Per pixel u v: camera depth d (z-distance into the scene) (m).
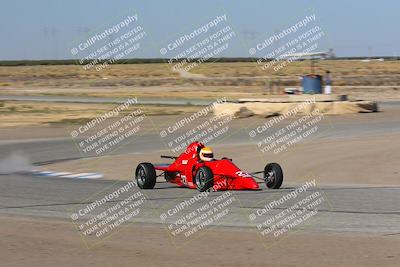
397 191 28.25
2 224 21.38
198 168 28.19
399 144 48.19
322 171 37.50
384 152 44.25
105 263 15.96
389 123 66.00
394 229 19.36
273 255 16.44
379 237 18.25
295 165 40.12
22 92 159.25
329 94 82.88
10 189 30.08
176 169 29.70
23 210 24.06
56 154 48.69
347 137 54.16
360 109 78.69
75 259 16.42
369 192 27.86
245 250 17.08
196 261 15.98
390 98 115.88
